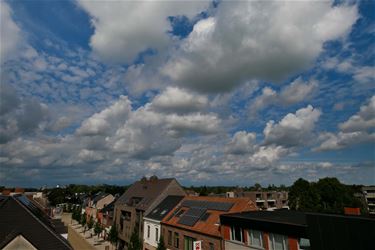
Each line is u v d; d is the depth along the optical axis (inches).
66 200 5393.7
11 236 618.2
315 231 681.6
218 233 1083.9
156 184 2053.4
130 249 1583.4
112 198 3479.3
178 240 1337.4
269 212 1101.1
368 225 575.8
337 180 2913.4
